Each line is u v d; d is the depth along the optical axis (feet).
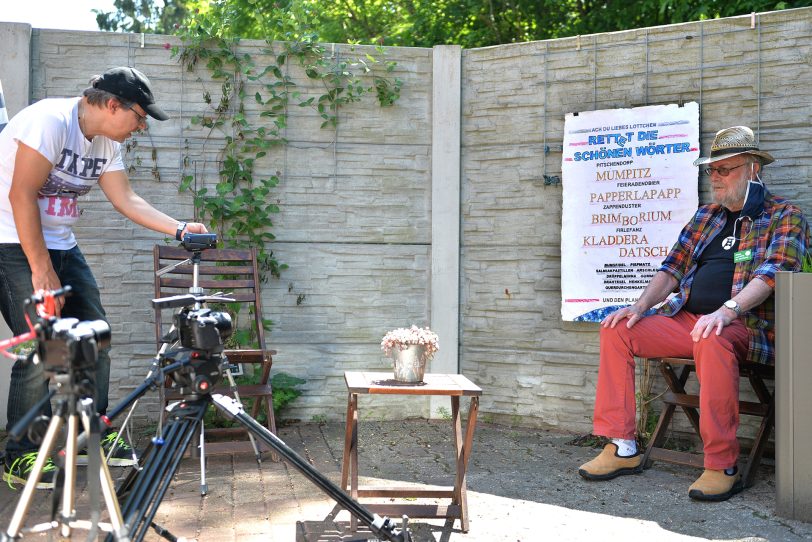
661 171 15.37
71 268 13.08
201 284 15.43
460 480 10.44
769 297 12.92
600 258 15.88
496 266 17.06
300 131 17.28
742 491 12.26
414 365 10.70
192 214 17.02
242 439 15.70
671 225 15.28
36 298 7.00
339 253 17.40
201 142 16.99
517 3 33.88
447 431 16.39
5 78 16.03
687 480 12.90
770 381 14.66
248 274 15.78
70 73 16.55
